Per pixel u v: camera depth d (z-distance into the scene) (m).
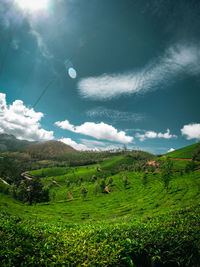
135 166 161.50
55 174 188.00
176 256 4.61
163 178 62.28
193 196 49.16
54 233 5.91
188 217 8.20
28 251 4.17
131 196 80.19
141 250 4.61
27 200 80.94
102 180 109.56
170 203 44.59
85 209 63.09
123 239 5.07
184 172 95.44
